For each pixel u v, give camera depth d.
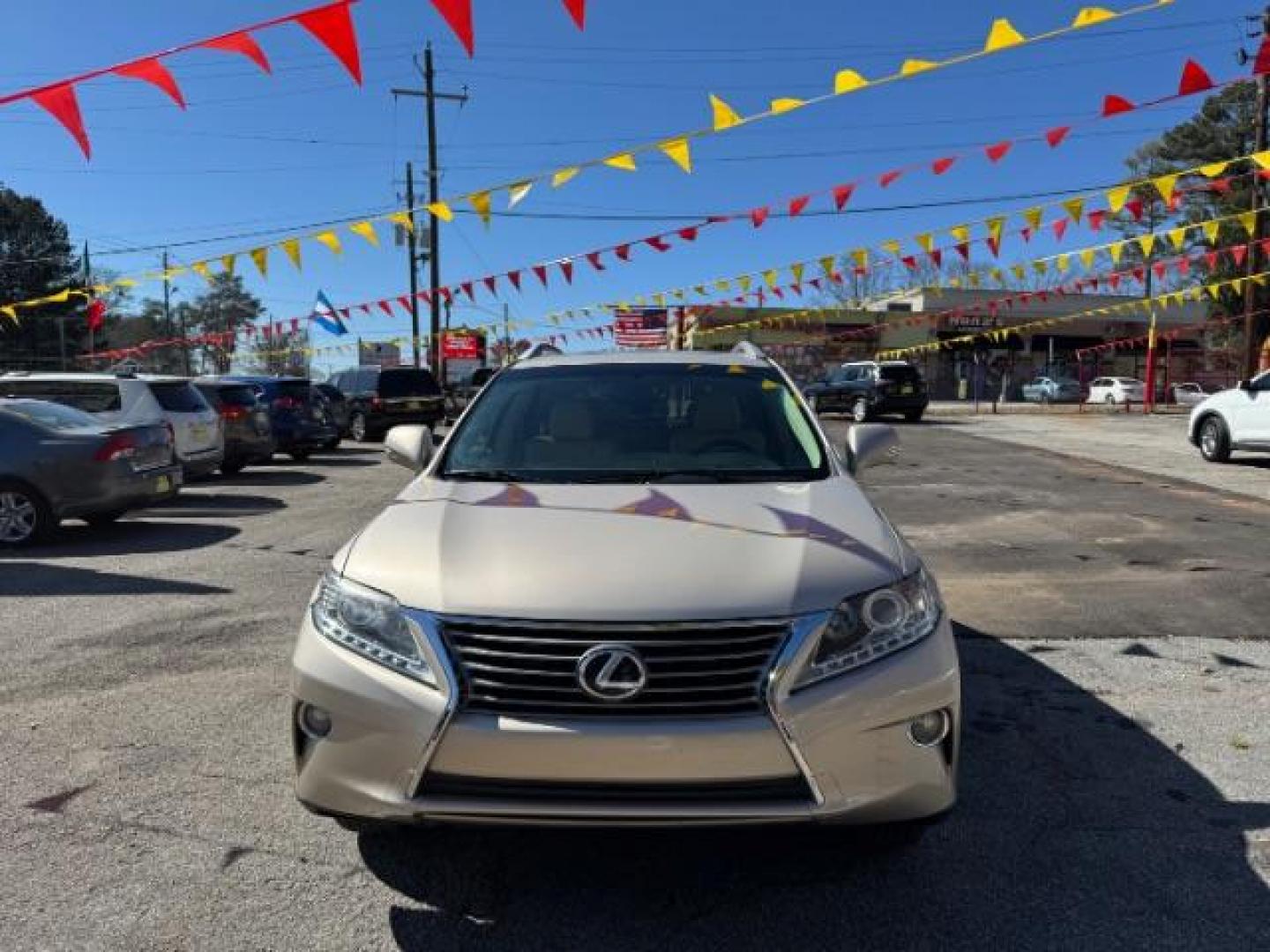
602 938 2.79
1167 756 4.01
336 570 3.04
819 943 2.76
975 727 4.32
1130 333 51.53
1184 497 11.77
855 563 2.87
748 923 2.85
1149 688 4.86
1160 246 36.03
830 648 2.69
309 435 17.86
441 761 2.62
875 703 2.66
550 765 2.57
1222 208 35.81
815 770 2.60
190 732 4.30
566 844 3.28
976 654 5.43
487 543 3.00
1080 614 6.26
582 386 4.45
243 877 3.10
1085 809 3.54
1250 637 5.75
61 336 47.50
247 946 2.75
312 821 3.47
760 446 4.04
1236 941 2.75
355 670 2.76
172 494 10.22
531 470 3.88
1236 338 50.78
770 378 4.55
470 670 2.66
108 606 6.57
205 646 5.59
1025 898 2.97
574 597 2.68
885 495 12.07
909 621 2.83
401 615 2.76
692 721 2.57
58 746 4.15
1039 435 22.53
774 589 2.71
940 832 3.37
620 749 2.55
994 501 11.51
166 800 3.64
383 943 2.76
